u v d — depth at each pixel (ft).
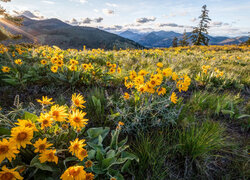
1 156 2.87
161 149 5.80
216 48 56.03
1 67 12.71
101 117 7.57
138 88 6.42
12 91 10.56
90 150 5.23
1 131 4.25
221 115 8.84
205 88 12.33
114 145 5.56
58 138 4.69
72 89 11.38
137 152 5.55
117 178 4.27
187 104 8.82
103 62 20.03
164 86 9.30
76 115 4.03
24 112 4.75
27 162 4.43
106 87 12.26
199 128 6.99
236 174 5.11
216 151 6.06
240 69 18.81
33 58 19.20
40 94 10.54
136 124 6.50
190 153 5.64
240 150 6.09
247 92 12.57
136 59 22.91
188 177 5.01
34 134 4.62
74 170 3.08
